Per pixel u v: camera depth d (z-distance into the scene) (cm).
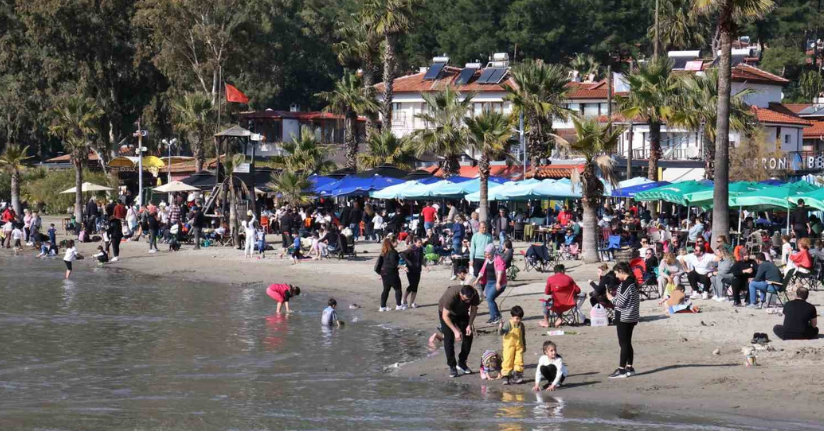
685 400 3017
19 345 4197
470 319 3516
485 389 3281
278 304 5153
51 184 13900
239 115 15375
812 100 18062
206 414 2981
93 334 4484
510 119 9081
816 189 6738
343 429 2797
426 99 10619
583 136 6794
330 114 17225
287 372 3612
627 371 3322
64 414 2989
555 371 3241
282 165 11956
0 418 2944
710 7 6169
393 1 12769
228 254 8131
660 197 7394
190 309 5316
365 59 13375
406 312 5059
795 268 4934
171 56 15175
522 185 8450
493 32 19388
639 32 19600
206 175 10438
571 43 19262
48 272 7362
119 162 14450
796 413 2828
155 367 3719
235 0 15462
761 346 3634
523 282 5897
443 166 11306
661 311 4591
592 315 4291
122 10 15975
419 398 3167
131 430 2797
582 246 7144
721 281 4816
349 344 4188
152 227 8550
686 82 9700
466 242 6259
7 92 16288
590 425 2775
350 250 7650
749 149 11212
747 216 9025
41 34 15575
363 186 9500
